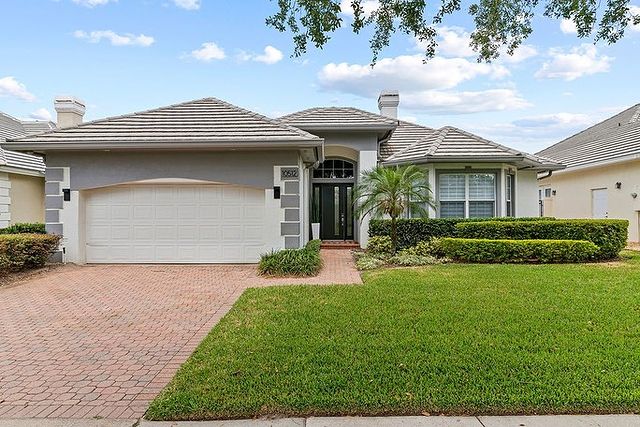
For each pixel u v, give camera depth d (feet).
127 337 20.43
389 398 12.99
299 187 41.39
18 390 14.70
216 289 30.96
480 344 17.52
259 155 41.39
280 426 11.85
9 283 33.71
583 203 69.62
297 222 41.24
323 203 61.36
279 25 20.53
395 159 53.26
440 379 14.24
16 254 36.63
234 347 17.78
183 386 14.16
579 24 21.42
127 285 32.60
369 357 16.26
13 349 18.85
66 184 41.52
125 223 42.34
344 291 27.86
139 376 15.85
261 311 23.50
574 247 38.86
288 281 32.86
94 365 16.94
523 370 14.87
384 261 41.04
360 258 43.11
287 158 41.34
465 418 12.14
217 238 42.37
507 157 48.93
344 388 13.71
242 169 41.39
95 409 13.25
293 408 12.61
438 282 30.01
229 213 42.39
